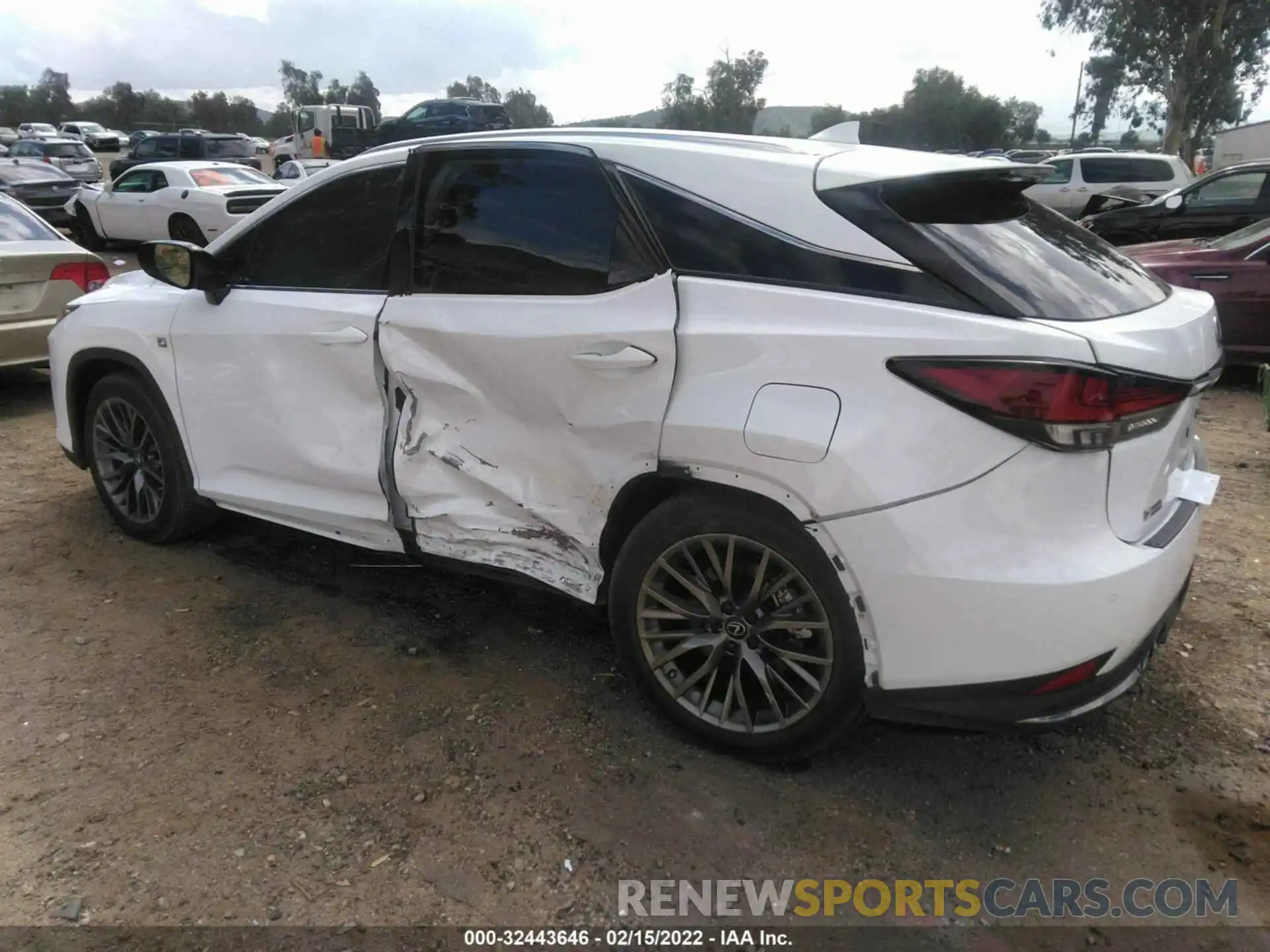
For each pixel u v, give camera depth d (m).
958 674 2.32
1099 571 2.21
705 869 2.41
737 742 2.74
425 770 2.75
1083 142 55.91
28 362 6.30
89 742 2.86
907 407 2.25
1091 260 2.69
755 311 2.47
